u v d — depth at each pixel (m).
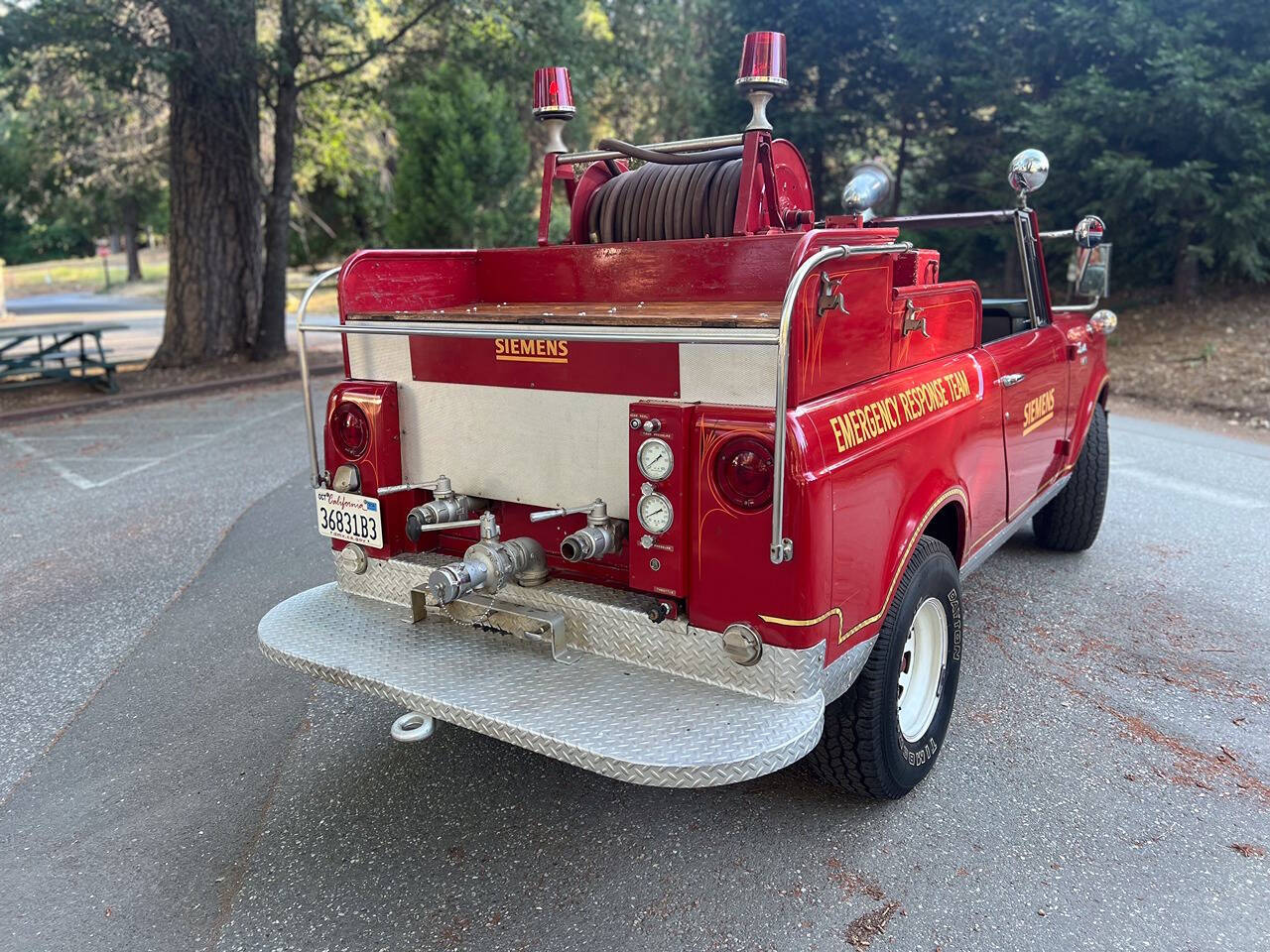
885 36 14.31
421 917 2.52
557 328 2.41
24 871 2.76
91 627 4.51
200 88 12.62
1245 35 11.41
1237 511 6.00
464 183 17.17
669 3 22.00
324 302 27.89
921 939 2.38
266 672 4.02
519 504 2.90
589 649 2.69
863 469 2.47
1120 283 14.21
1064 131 11.86
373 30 13.84
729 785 3.11
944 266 13.08
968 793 3.02
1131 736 3.34
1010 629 4.24
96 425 9.93
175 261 13.62
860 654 2.57
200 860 2.79
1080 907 2.49
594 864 2.72
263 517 6.25
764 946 2.37
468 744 3.44
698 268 3.03
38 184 18.14
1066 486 4.93
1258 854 2.70
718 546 2.36
